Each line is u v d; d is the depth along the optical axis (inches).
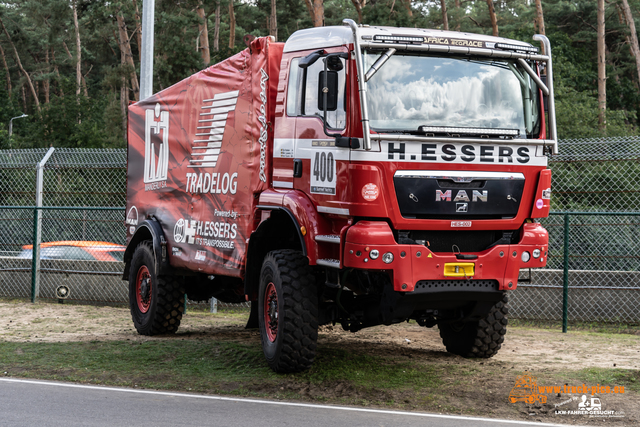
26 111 3262.8
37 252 536.1
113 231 552.4
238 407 246.1
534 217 275.3
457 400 258.1
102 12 1550.2
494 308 324.5
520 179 272.1
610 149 491.5
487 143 266.2
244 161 322.0
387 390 270.4
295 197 283.7
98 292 531.2
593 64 1765.5
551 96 278.4
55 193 558.9
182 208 380.8
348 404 254.8
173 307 395.5
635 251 492.7
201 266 357.4
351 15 1955.0
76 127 1614.2
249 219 315.3
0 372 302.2
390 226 259.0
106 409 241.1
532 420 236.2
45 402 250.2
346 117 260.7
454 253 264.1
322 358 323.3
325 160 270.4
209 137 355.3
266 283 301.6
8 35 2972.4
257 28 2391.7
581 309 457.1
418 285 261.1
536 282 467.2
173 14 1408.7
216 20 1759.4
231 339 385.4
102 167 529.3
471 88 271.4
